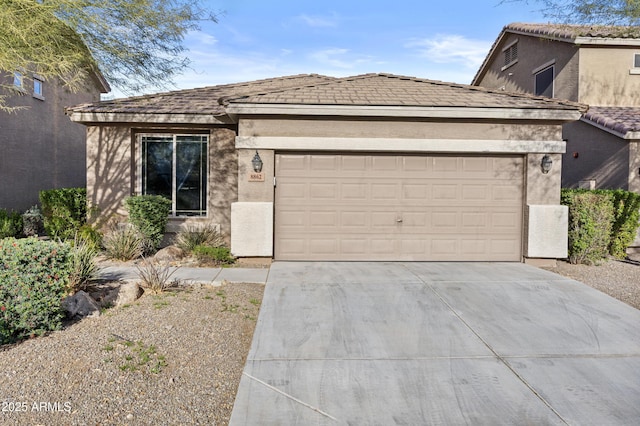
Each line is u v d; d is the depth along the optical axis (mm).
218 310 7121
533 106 10352
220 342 6012
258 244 10562
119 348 5633
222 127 12820
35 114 17266
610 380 5121
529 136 10734
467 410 4480
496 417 4363
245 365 5340
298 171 10805
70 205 12930
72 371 5051
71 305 6684
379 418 4328
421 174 10922
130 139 12883
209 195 12977
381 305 7391
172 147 13117
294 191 10820
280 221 10820
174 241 12742
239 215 10531
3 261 5867
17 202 16312
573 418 4359
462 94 11477
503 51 23328
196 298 7691
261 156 10602
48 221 12625
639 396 4785
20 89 12547
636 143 14242
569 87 17672
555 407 4547
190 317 6773
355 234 10898
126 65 11844
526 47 20922
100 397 4594
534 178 10797
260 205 10555
